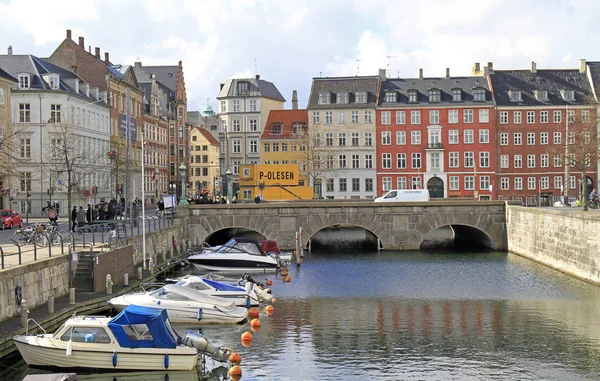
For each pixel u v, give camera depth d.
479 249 68.44
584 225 47.88
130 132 63.91
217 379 27.28
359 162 111.56
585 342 32.03
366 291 45.28
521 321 36.25
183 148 134.25
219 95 125.88
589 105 107.31
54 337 27.39
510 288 45.91
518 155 109.31
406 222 66.88
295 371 27.92
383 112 111.12
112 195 92.62
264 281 49.06
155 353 27.33
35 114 80.00
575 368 28.20
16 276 31.47
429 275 51.75
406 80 114.19
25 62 81.75
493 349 31.00
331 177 112.19
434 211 66.69
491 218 67.12
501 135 109.44
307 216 66.75
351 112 111.81
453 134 109.75
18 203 79.81
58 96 80.56
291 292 45.19
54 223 56.88
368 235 79.19
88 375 27.14
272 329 34.91
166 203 72.69
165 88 130.00
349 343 32.12
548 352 30.47
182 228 65.06
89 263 38.78
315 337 33.25
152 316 27.61
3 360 27.75
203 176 155.88
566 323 35.72
